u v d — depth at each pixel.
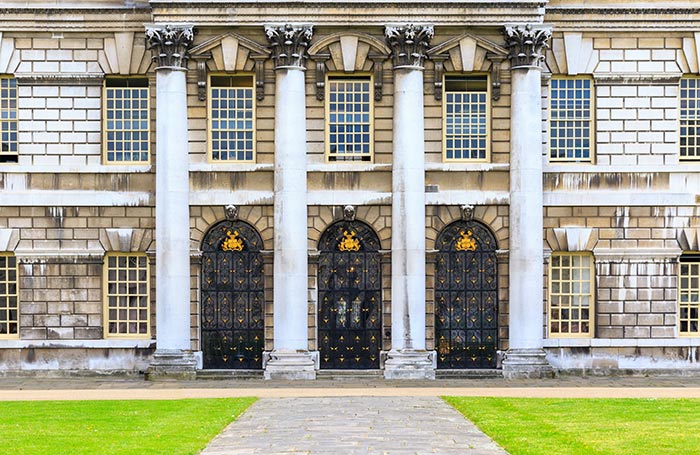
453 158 44.88
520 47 43.97
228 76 44.75
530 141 44.00
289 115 43.88
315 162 44.53
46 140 45.31
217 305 44.91
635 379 43.94
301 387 40.75
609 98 45.56
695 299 45.72
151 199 44.94
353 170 44.38
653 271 45.41
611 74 45.44
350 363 44.84
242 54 44.28
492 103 44.53
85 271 45.16
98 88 45.31
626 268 45.38
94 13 44.88
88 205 45.06
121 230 44.97
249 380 43.34
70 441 26.70
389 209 44.56
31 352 45.09
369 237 44.88
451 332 44.97
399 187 43.94
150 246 45.00
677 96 45.66
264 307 44.69
